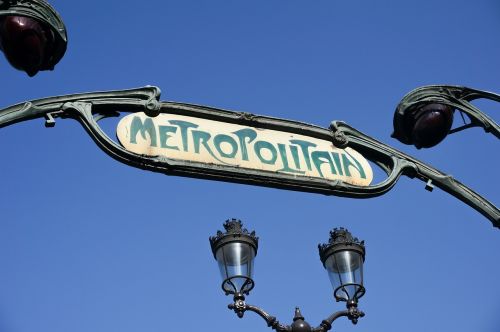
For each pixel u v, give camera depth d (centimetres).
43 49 718
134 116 747
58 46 734
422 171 843
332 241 922
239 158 759
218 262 887
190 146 748
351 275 899
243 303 859
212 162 746
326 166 793
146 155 727
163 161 729
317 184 776
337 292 899
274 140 786
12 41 704
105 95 746
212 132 765
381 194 811
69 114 732
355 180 799
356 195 795
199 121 769
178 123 758
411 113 873
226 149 759
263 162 766
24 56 711
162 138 743
